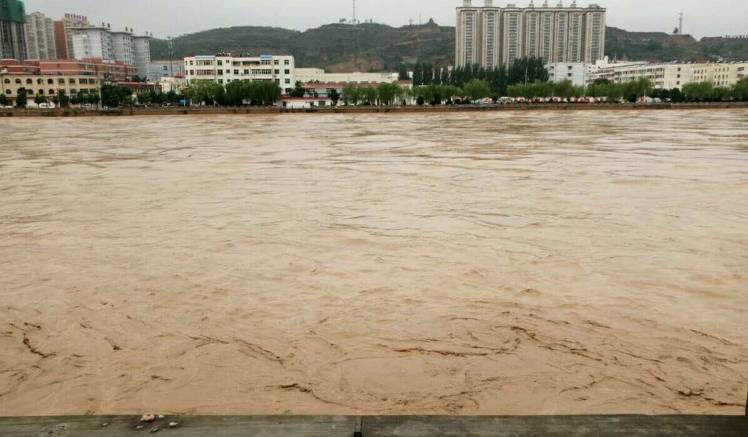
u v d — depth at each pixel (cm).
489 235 1158
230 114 10206
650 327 675
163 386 548
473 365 579
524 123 6253
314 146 3538
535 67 16312
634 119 7050
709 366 573
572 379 547
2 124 7381
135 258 1016
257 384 547
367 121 7250
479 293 801
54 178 2195
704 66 17862
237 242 1123
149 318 723
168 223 1320
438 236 1153
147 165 2597
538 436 262
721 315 713
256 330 680
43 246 1121
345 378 556
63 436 266
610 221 1282
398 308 745
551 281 853
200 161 2734
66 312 750
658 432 262
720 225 1233
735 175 2025
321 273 906
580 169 2230
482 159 2652
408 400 513
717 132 4506
